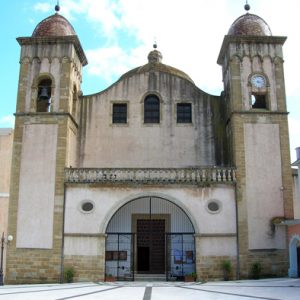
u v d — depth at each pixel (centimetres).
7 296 2014
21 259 2875
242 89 3139
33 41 3250
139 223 3169
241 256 2838
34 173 3002
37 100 3231
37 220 2922
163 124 3369
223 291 2131
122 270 3058
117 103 3419
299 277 2784
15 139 3072
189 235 3106
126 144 3338
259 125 3067
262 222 2898
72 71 3269
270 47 3234
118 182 2944
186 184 2938
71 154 3209
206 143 3334
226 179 2948
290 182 2970
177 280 2922
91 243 2880
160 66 4019
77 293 2112
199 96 3434
